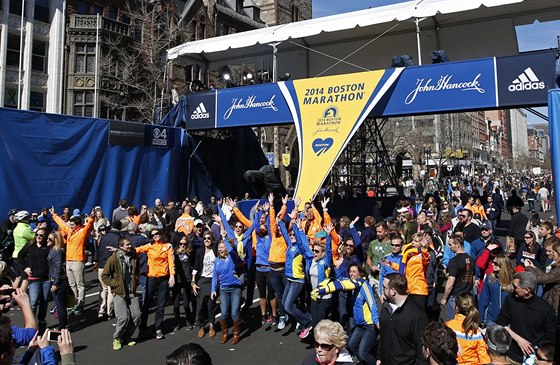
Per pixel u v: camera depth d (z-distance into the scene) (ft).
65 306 25.22
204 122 57.06
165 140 58.08
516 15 53.01
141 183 54.60
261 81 67.87
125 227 34.88
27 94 82.02
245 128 74.13
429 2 47.03
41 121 44.14
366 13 50.08
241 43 56.24
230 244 24.45
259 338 24.75
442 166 156.04
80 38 87.66
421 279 19.58
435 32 58.54
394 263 20.24
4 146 40.93
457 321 14.40
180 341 24.67
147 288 25.38
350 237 24.16
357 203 62.90
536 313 14.51
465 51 59.21
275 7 154.71
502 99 39.34
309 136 46.60
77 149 47.29
